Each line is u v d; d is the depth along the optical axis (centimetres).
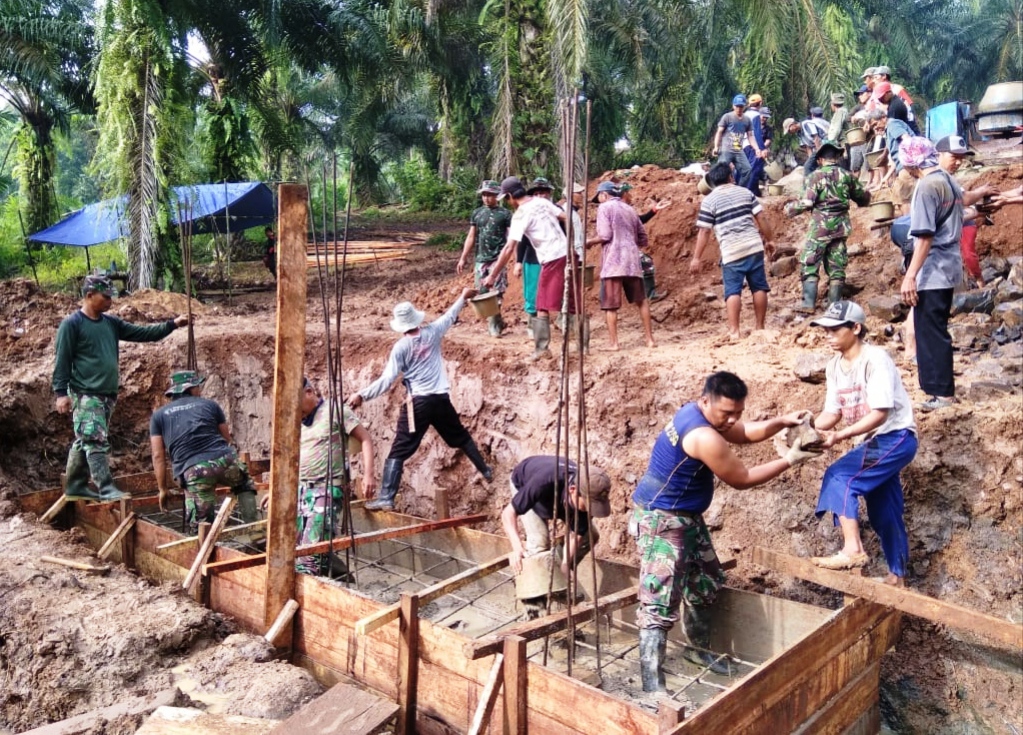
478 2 1973
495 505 710
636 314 868
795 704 392
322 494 595
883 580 461
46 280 1683
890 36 2555
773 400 574
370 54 1622
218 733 387
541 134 1281
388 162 3412
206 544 564
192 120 1333
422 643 436
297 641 506
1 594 545
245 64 1575
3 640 506
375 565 667
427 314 1012
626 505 621
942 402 521
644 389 633
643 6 1750
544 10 1249
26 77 1694
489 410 727
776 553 471
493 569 506
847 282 784
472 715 412
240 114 1628
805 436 409
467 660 413
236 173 1630
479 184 2222
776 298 818
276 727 380
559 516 489
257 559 522
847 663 432
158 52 1234
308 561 585
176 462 631
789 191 1062
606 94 1816
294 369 494
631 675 495
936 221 492
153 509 771
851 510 438
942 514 501
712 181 698
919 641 494
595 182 1277
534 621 430
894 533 452
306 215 491
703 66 2059
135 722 403
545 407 688
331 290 1257
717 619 507
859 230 851
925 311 506
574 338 781
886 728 487
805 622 470
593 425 650
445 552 658
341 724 379
